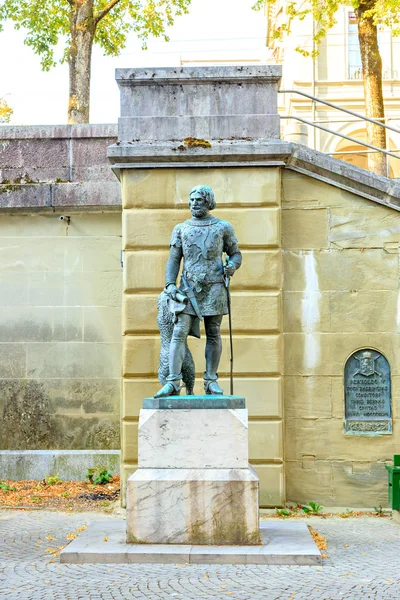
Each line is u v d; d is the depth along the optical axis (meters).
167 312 9.18
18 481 12.83
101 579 7.34
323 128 11.90
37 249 13.33
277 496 11.09
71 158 13.26
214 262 8.87
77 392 13.17
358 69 32.44
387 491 11.28
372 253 11.52
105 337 13.20
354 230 11.55
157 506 8.39
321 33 21.03
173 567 7.80
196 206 8.86
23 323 13.27
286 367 11.46
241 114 11.49
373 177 11.42
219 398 8.55
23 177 13.29
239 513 8.35
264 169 11.38
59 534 9.41
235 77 11.49
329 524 10.30
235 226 11.33
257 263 11.27
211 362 9.02
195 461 8.48
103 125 13.23
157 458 8.51
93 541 8.52
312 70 32.00
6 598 6.73
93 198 12.99
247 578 7.37
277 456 11.10
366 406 11.38
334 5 20.31
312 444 11.38
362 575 7.52
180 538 8.35
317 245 11.56
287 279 11.54
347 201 11.58
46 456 12.93
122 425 11.33
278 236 11.32
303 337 11.48
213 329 8.97
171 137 11.49
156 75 11.54
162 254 11.36
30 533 9.46
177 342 8.79
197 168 11.40
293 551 8.05
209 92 11.53
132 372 11.29
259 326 11.21
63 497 11.73
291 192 11.60
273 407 11.15
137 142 11.49
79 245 13.30
